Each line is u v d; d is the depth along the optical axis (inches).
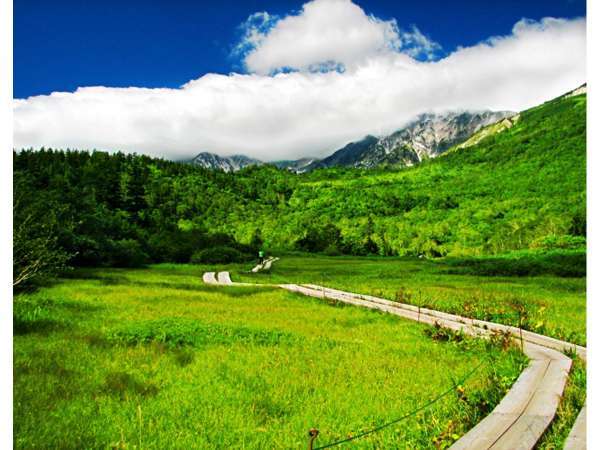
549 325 733.9
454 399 365.7
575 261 2118.6
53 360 466.9
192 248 3390.7
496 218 5029.5
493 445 268.4
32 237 1063.0
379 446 285.4
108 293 1091.3
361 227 5310.0
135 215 4975.4
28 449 280.2
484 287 1524.4
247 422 329.4
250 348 553.3
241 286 1462.8
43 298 874.8
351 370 467.8
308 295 1249.4
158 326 620.4
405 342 629.6
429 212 5797.2
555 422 310.5
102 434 305.6
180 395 382.9
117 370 444.5
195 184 7583.7
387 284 1684.3
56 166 5374.0
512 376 419.5
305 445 289.9
